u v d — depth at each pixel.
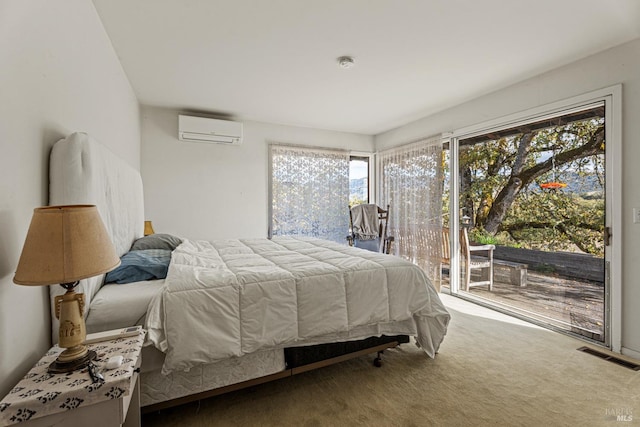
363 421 1.56
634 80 2.20
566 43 2.27
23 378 0.96
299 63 2.62
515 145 3.09
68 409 0.88
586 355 2.25
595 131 2.46
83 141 1.33
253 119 4.28
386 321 1.98
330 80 2.97
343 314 1.84
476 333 2.64
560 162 2.71
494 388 1.84
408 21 2.02
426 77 2.89
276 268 1.91
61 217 0.94
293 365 1.76
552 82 2.71
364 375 1.99
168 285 1.53
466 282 3.67
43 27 1.21
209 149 4.08
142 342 1.21
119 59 2.53
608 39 2.21
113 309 1.43
